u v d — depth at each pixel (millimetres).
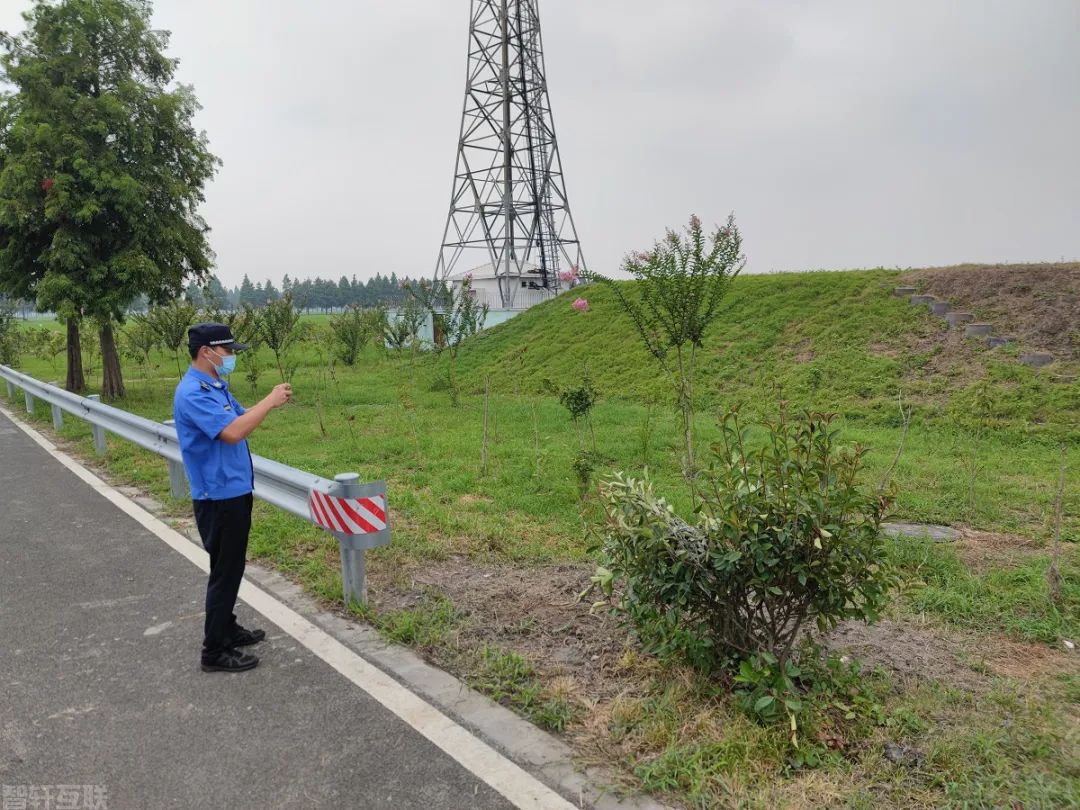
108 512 7031
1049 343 12000
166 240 16484
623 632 4125
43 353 34688
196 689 3631
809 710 3158
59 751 3111
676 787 2795
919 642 4039
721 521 3232
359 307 29734
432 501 7316
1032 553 5547
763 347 15219
